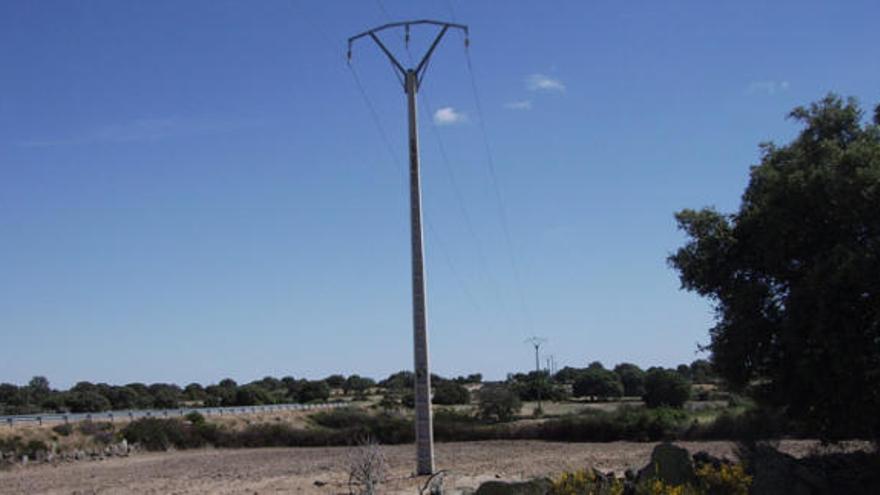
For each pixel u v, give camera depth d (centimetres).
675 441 5403
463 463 4128
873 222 2158
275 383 16812
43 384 12538
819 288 2144
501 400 8119
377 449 3872
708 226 2580
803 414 2438
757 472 1980
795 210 2314
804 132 2492
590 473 2031
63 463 5412
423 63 3338
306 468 4316
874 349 2120
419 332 3192
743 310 2433
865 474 2312
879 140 2400
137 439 6506
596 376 12531
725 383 2633
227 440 6975
